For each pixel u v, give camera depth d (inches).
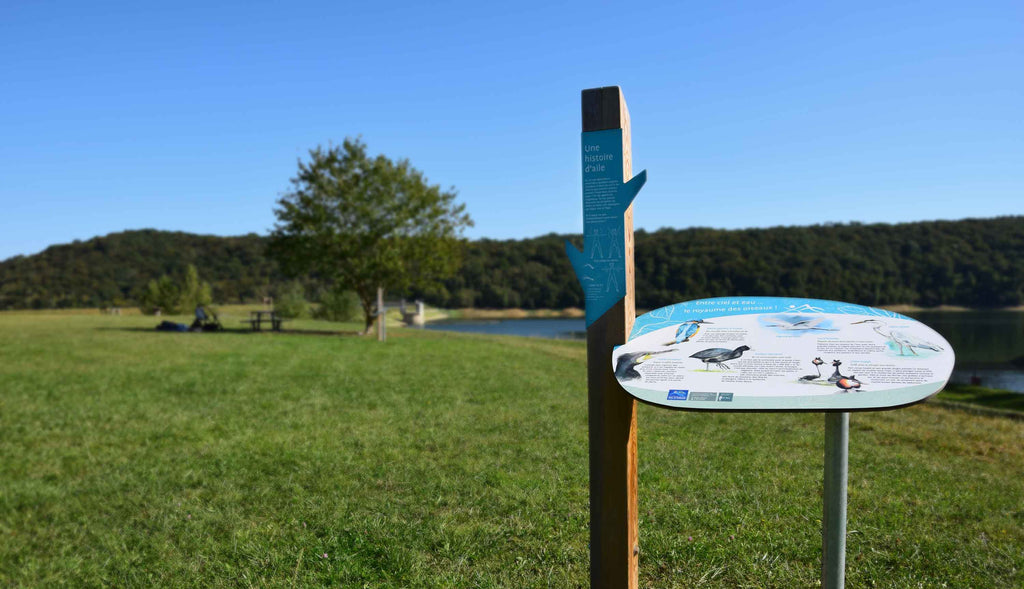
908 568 149.9
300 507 198.1
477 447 268.7
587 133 101.0
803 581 142.6
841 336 95.0
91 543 183.2
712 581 144.3
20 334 848.3
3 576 164.1
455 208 1079.6
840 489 90.4
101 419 336.5
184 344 711.1
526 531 174.1
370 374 491.5
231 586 148.6
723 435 292.2
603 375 101.2
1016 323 2935.5
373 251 1034.1
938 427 321.7
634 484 104.8
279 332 1027.3
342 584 146.3
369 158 1048.2
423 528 177.3
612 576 103.1
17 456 270.7
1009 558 154.5
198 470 242.2
